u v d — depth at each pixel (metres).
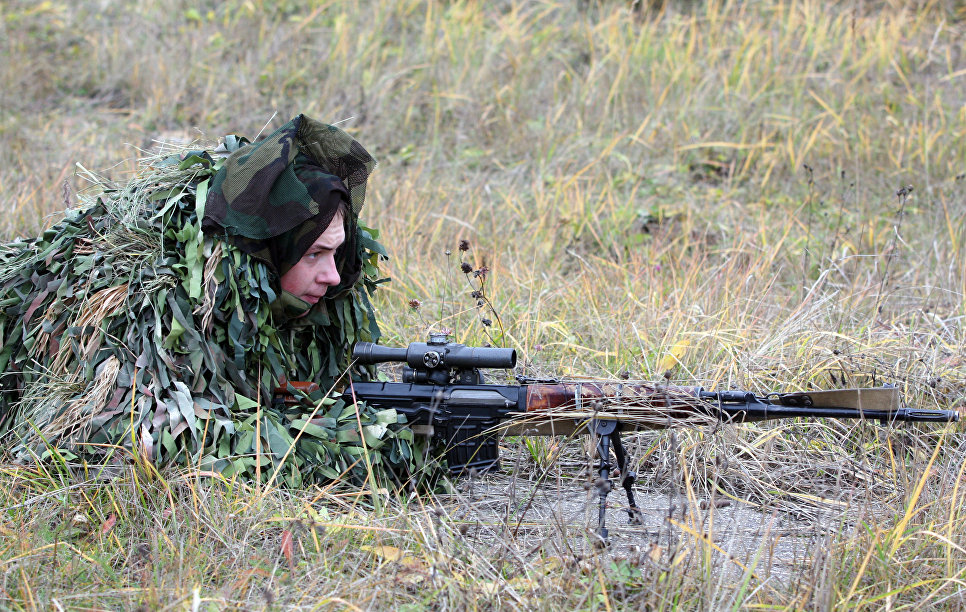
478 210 6.91
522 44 9.45
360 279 4.29
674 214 7.30
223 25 10.38
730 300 5.55
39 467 3.74
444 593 3.13
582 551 3.55
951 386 4.75
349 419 3.98
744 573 3.37
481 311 5.43
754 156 8.09
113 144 8.45
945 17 9.75
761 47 9.20
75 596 3.05
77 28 10.48
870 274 6.11
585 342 5.38
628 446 4.46
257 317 3.82
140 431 3.73
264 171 3.69
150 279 3.86
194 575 3.24
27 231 6.22
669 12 10.03
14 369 4.13
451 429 3.98
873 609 3.18
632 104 8.70
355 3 10.27
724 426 4.15
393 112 8.91
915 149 7.94
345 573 3.37
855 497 4.08
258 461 3.71
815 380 4.86
